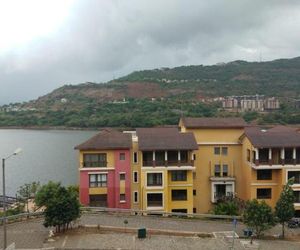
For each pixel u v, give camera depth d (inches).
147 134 2512.3
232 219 2247.8
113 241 1827.0
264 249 1779.0
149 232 1975.9
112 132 2544.3
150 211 2292.1
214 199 2623.0
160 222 2182.6
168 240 1862.7
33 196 3255.4
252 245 1809.8
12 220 2126.0
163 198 2439.7
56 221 1854.1
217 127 2659.9
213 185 2630.4
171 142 2442.2
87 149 2400.3
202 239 1888.5
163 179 2436.0
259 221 1915.6
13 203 3270.2
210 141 2669.8
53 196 1895.9
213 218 2292.1
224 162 2682.1
